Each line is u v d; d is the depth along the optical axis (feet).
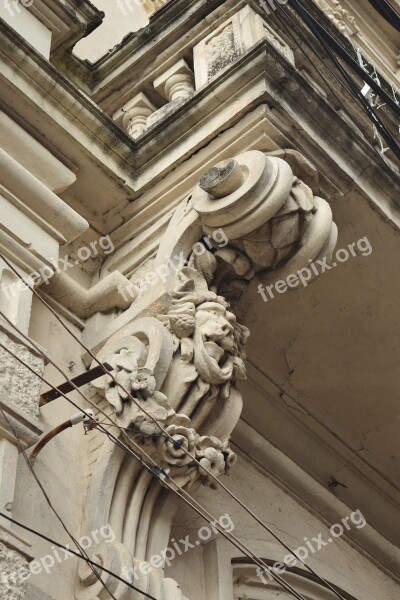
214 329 39.60
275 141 42.52
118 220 44.83
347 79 47.80
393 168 51.24
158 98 50.75
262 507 46.68
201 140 43.42
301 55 51.11
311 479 49.26
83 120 43.65
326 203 42.04
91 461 38.58
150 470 37.29
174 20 50.08
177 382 38.96
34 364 36.47
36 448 36.68
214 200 40.96
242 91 43.14
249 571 44.47
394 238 45.55
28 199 40.81
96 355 40.93
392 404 50.08
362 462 51.57
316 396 49.67
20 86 41.86
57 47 47.52
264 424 48.65
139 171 44.91
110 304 42.57
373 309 47.14
